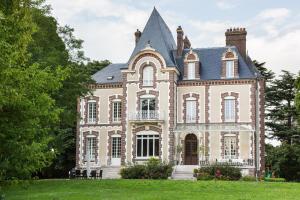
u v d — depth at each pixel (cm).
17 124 1580
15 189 2769
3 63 1442
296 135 6600
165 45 5169
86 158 5312
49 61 3212
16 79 1531
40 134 1728
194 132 4947
